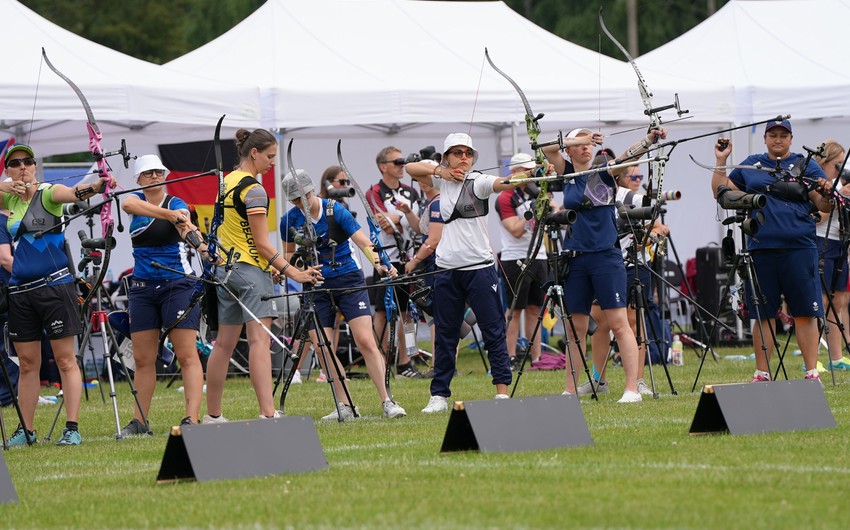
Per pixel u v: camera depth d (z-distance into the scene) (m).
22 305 29.55
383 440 27.20
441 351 32.88
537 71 53.94
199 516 18.98
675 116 53.44
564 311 33.28
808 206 34.50
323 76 51.28
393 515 18.33
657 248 40.91
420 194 49.41
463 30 56.41
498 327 32.31
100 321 30.89
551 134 59.50
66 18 122.44
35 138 52.28
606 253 32.94
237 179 29.69
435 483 21.02
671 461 22.52
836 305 44.22
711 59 59.78
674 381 38.62
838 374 39.03
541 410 24.88
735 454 23.08
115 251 58.34
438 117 50.31
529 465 22.41
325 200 33.12
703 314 53.97
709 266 53.81
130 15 123.94
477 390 38.16
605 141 63.16
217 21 122.69
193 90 47.28
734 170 35.56
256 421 22.92
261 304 29.81
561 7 121.00
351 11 55.75
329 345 31.73
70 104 45.00
